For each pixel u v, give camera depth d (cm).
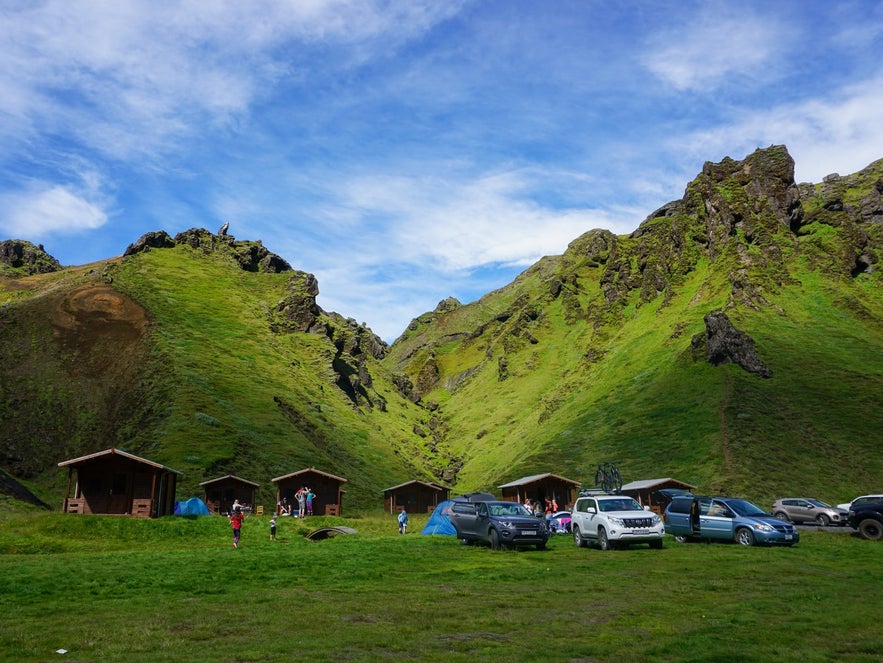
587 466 8738
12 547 2966
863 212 16988
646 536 2572
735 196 16288
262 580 1820
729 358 10300
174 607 1388
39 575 1880
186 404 9031
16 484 5469
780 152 16675
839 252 14438
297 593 1574
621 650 971
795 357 10306
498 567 2083
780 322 11931
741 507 2792
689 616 1252
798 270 14138
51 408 9262
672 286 15675
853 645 992
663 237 18500
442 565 2155
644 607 1348
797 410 8669
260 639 1069
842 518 3872
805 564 2038
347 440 11206
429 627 1169
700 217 17038
